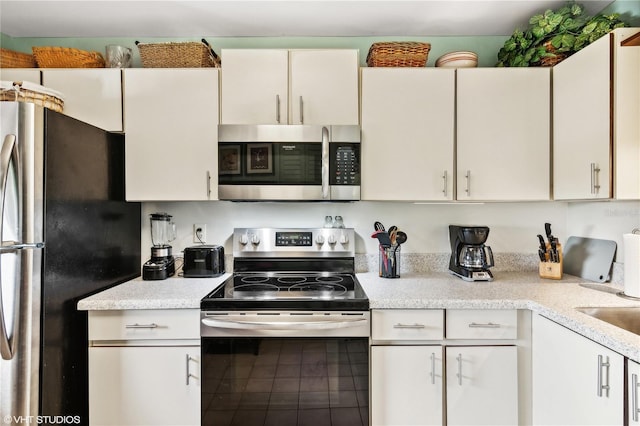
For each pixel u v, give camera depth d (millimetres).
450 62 1809
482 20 1888
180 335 1433
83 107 1730
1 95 1400
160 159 1738
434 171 1744
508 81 1736
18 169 1208
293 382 1409
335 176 1700
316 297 1455
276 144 1693
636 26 1569
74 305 1437
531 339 1443
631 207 1587
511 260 2051
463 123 1740
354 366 1421
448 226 2062
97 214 1597
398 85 1737
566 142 1612
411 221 2064
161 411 1429
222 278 1848
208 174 1735
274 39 2062
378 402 1421
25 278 1223
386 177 1746
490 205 2064
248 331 1403
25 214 1220
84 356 1506
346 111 1736
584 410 1138
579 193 1525
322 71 1735
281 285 1685
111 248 1715
